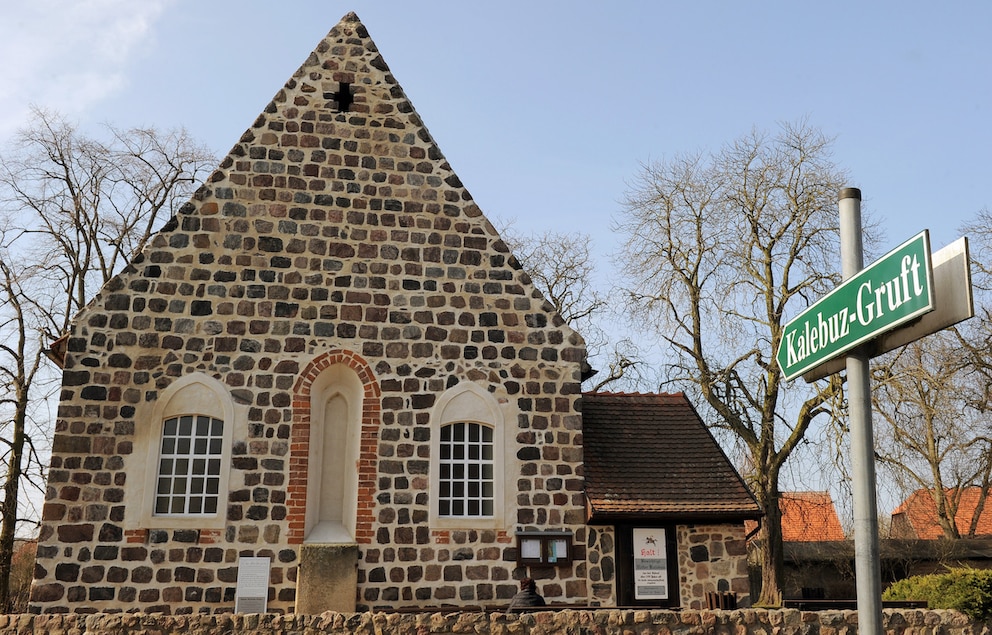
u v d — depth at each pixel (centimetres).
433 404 1620
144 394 1537
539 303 1703
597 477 1658
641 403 1895
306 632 1232
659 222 2934
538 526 1589
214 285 1606
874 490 483
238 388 1568
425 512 1563
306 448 1562
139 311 1570
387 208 1705
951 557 3278
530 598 1418
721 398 2792
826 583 3456
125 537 1470
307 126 1720
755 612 1271
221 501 1512
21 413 2588
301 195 1678
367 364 1622
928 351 2764
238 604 1458
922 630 1282
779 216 2755
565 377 1672
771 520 2675
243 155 1680
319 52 1778
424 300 1669
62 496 1469
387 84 1783
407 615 1245
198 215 1634
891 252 481
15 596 2714
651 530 1612
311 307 1628
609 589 1571
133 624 1228
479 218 1734
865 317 501
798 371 592
